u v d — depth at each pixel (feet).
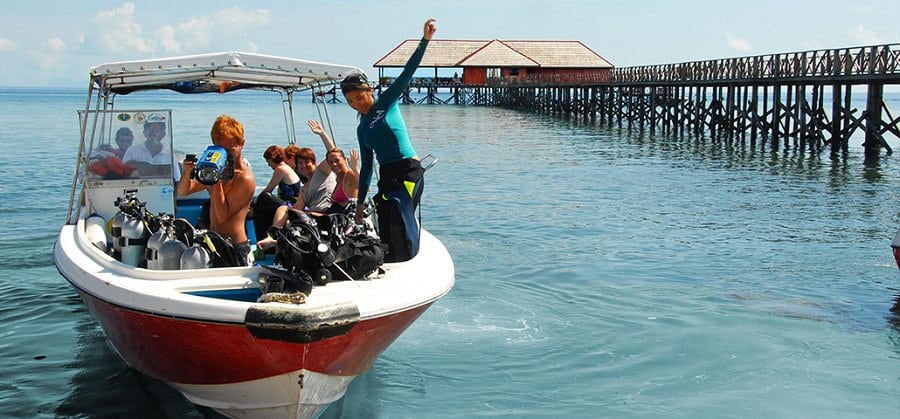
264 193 24.79
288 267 18.35
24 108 214.28
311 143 89.51
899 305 29.68
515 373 23.12
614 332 26.55
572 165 81.00
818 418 20.38
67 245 22.06
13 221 43.39
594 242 41.01
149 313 17.33
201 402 20.03
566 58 251.39
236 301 16.88
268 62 21.52
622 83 155.22
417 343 25.31
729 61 113.50
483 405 21.08
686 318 28.02
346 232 19.80
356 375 20.01
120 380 22.35
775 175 73.00
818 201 56.49
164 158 24.26
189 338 17.48
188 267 18.84
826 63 91.66
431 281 19.67
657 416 20.49
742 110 115.03
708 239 41.91
